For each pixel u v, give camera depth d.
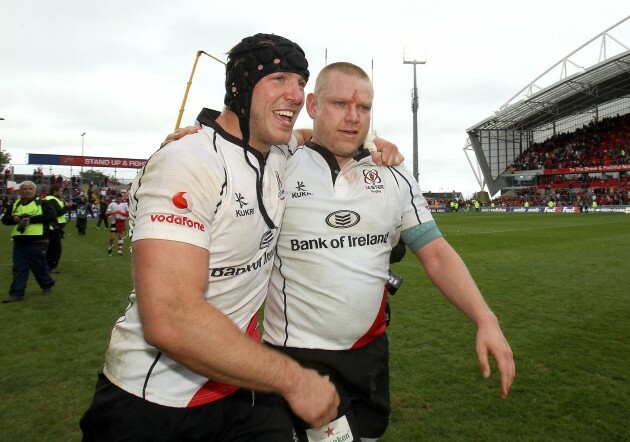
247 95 1.37
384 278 1.90
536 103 46.56
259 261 1.48
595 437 2.81
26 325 5.27
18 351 4.39
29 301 6.46
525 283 7.63
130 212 1.32
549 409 3.16
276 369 1.18
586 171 49.12
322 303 1.77
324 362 1.78
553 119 53.88
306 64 1.43
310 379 1.28
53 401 3.33
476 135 55.78
